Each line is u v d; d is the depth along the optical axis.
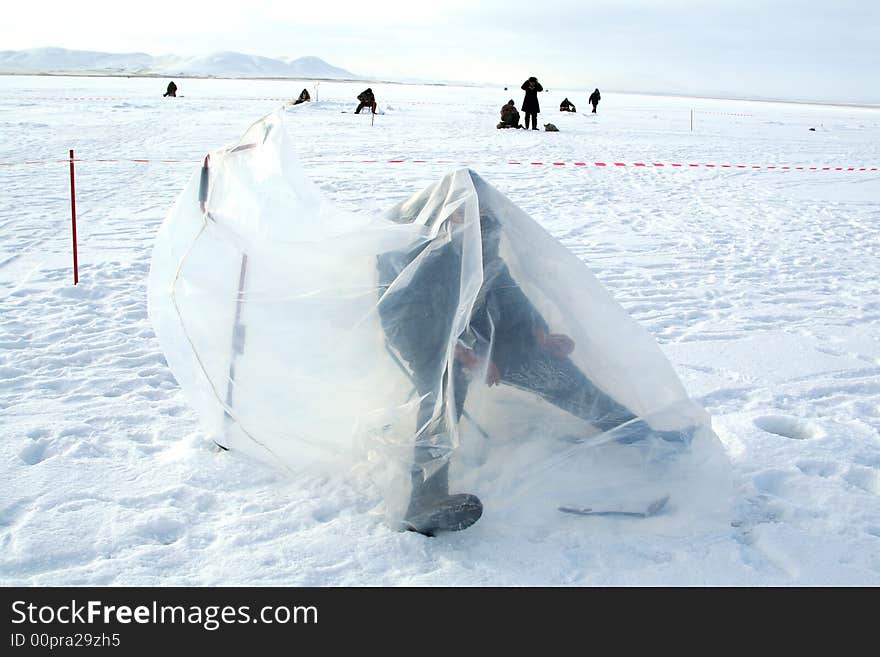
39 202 9.93
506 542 2.59
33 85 61.66
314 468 2.94
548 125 26.09
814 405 3.96
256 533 2.62
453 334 2.63
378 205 9.77
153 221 8.85
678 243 8.16
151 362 4.39
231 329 2.92
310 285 2.88
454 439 2.62
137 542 2.56
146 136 19.73
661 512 2.71
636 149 20.20
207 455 3.16
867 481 3.10
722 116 43.16
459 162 15.41
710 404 3.96
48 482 2.92
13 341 4.67
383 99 57.75
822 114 53.69
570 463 2.69
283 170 3.19
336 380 2.79
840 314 5.64
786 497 2.97
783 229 9.06
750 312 5.65
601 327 2.90
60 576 2.37
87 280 6.16
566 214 9.85
